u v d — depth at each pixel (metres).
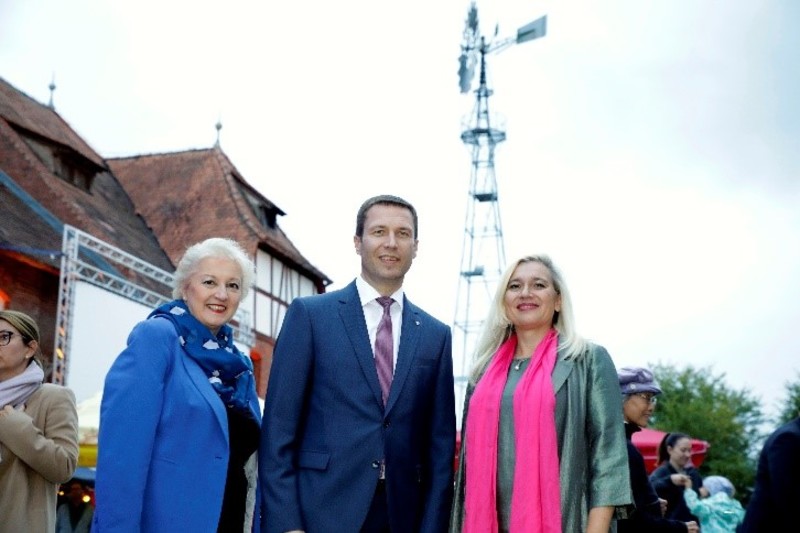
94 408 9.30
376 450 3.97
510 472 3.96
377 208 4.33
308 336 4.16
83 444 8.76
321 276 29.45
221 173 28.98
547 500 3.80
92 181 25.27
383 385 4.12
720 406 45.34
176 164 29.80
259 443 4.10
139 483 3.55
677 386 47.94
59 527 9.36
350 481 3.93
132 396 3.65
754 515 4.14
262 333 26.27
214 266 4.11
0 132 22.17
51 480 4.19
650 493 5.15
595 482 3.87
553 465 3.85
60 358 13.95
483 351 4.45
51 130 25.05
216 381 3.98
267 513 3.87
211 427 3.82
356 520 3.86
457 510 4.15
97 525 3.53
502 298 4.39
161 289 22.98
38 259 17.88
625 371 5.51
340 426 4.01
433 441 4.21
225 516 3.89
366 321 4.25
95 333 14.62
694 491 8.18
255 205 29.53
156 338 3.83
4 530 4.08
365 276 4.34
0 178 20.58
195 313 4.09
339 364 4.09
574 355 4.10
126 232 24.83
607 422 3.96
